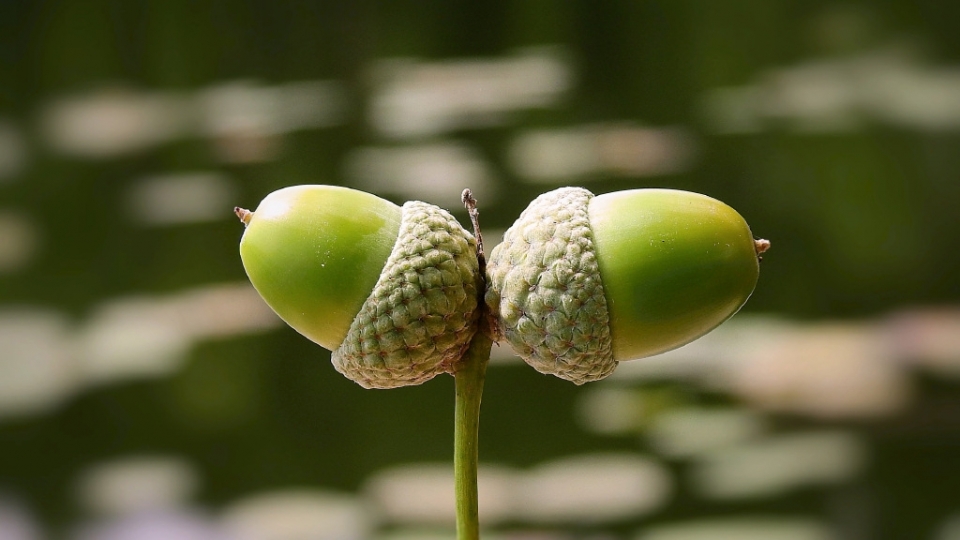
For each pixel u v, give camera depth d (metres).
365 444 0.97
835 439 0.95
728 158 1.11
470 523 0.35
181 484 0.97
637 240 0.34
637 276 0.34
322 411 0.99
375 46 1.14
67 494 0.98
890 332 1.03
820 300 1.08
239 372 1.01
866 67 1.11
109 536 0.93
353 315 0.35
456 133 1.12
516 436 0.94
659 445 0.93
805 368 0.99
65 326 1.09
